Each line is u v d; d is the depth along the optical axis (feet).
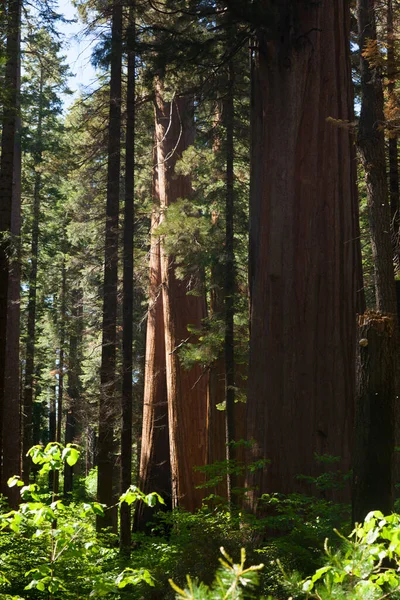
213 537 21.34
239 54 58.59
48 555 26.45
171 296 72.13
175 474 69.41
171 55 50.31
